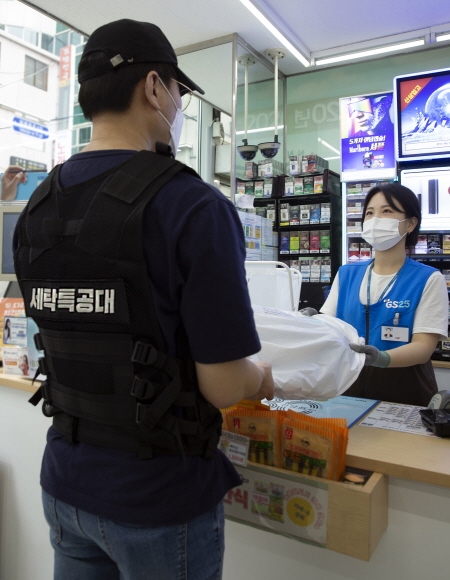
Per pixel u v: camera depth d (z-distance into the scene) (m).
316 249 4.37
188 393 0.75
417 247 3.53
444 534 0.99
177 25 4.14
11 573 1.79
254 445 1.08
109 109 0.82
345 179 3.88
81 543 0.85
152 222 0.71
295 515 1.00
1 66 8.71
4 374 1.81
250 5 3.73
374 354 1.29
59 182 0.82
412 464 0.98
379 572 1.06
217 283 0.70
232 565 1.23
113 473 0.74
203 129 4.64
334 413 1.35
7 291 2.11
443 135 3.45
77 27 4.25
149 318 0.71
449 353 3.41
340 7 3.89
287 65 4.95
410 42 4.36
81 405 0.78
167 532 0.73
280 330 1.15
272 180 4.52
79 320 0.76
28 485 1.73
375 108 3.79
